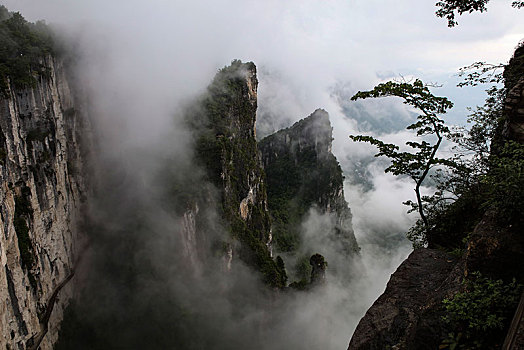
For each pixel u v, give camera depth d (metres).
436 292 9.16
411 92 13.85
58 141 47.47
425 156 15.64
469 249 8.91
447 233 15.57
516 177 8.90
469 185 14.94
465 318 7.54
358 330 9.68
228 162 65.19
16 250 33.62
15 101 38.47
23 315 34.00
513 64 13.71
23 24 46.94
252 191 76.94
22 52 41.91
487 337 7.30
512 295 7.52
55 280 43.94
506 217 8.86
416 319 9.15
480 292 7.81
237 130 76.25
